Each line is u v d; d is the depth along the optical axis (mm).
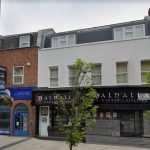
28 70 20188
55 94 18359
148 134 17016
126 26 18734
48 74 19594
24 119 20062
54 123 19125
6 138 18750
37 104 19188
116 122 17781
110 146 15461
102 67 18047
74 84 12234
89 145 15812
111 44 17953
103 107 17344
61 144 16406
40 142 17156
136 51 17312
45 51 19859
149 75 12047
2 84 20266
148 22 18406
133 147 15109
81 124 11461
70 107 12016
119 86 17109
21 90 20172
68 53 19094
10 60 20875
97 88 17531
